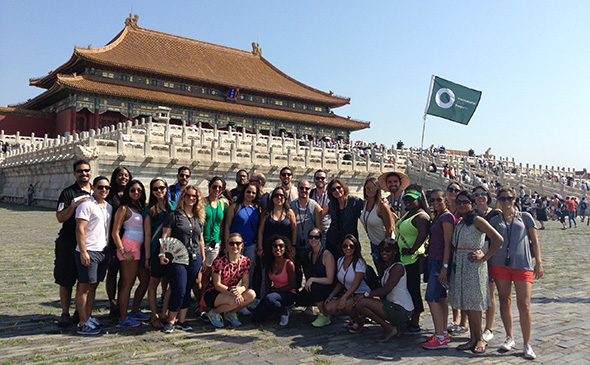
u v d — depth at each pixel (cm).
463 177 4353
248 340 737
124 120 6688
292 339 748
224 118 7031
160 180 791
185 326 785
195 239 785
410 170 4422
